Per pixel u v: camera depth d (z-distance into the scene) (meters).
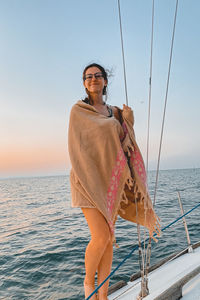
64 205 16.36
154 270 2.45
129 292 2.02
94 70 1.88
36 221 10.27
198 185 26.94
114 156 1.69
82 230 7.98
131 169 1.81
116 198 1.69
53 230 8.15
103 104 1.93
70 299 3.70
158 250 5.66
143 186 1.74
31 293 3.93
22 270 4.79
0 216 12.53
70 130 1.75
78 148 1.69
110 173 1.69
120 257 5.32
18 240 6.92
